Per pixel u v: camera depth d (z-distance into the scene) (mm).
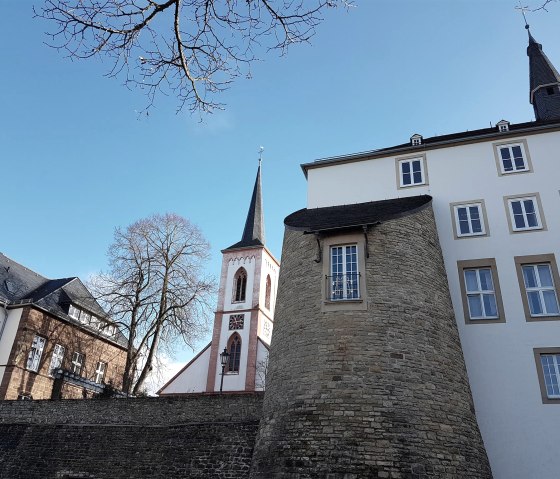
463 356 16844
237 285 47969
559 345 16484
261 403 18000
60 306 36031
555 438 15227
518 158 20219
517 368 16469
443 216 19906
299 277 17234
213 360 43688
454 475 13305
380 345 14734
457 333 16969
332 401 14062
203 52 7117
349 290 16109
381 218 16969
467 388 15859
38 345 32906
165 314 33719
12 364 30672
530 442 15359
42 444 20219
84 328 36156
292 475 13391
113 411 20062
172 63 6988
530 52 29266
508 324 17203
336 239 17125
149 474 17875
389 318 15266
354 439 13336
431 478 12891
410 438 13320
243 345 43844
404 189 21000
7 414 21734
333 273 16641
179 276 35031
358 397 13922
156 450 18297
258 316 45031
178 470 17484
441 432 13797
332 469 13062
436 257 17875
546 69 27781
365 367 14375
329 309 15750
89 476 18656
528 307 17359
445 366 15188
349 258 16766
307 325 15836
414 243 17250
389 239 16969
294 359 15477
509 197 19516
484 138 20750
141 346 32656
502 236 18828
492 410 16062
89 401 20719
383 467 12844
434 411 14055
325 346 15102
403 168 21547
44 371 32719
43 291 37344
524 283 17828
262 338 45750
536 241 18406
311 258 17312
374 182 21609
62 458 19516
